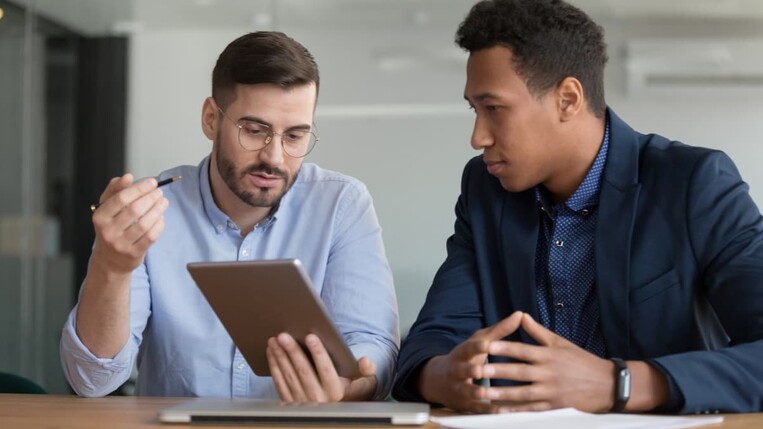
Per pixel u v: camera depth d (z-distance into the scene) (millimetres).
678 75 5070
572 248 2275
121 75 5555
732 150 5016
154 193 2104
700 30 5059
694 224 2127
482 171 2420
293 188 2729
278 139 2463
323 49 5297
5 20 5695
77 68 5613
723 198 2127
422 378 2068
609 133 2250
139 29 5516
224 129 2492
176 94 5465
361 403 1877
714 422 1708
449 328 2289
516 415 1747
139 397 2281
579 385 1834
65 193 5645
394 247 5133
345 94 5242
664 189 2180
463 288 2348
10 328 5684
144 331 2668
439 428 1700
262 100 2441
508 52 2113
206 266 1910
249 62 2445
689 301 2131
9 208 5699
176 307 2592
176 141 5477
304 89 2471
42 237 5664
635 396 1834
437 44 5199
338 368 2023
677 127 5070
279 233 2680
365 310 2545
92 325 2268
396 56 5203
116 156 5547
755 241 2076
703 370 1852
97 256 2176
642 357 2152
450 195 5113
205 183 2660
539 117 2145
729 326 2072
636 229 2180
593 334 2258
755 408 1869
